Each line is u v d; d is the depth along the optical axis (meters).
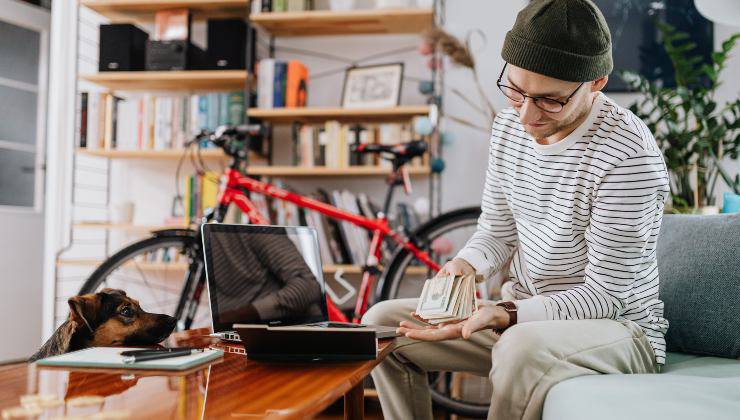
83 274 3.09
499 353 1.02
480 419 2.17
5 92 3.41
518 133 1.30
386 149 2.29
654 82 2.74
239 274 1.26
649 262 1.22
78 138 2.91
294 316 1.34
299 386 0.77
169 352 0.92
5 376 0.80
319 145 2.71
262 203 2.59
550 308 1.12
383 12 2.66
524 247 1.35
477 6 2.90
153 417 0.63
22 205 3.47
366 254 2.60
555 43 0.99
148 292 3.03
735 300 1.25
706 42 2.72
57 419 0.61
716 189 2.53
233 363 0.94
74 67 2.87
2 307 3.30
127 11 2.95
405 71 2.94
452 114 2.90
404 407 1.37
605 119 1.13
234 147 2.27
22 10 3.46
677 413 0.72
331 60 3.00
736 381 0.93
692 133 2.27
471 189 2.86
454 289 1.14
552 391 0.93
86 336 1.07
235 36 2.81
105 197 3.12
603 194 1.12
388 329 1.26
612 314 1.15
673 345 1.33
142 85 2.99
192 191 2.79
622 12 2.79
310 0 2.89
